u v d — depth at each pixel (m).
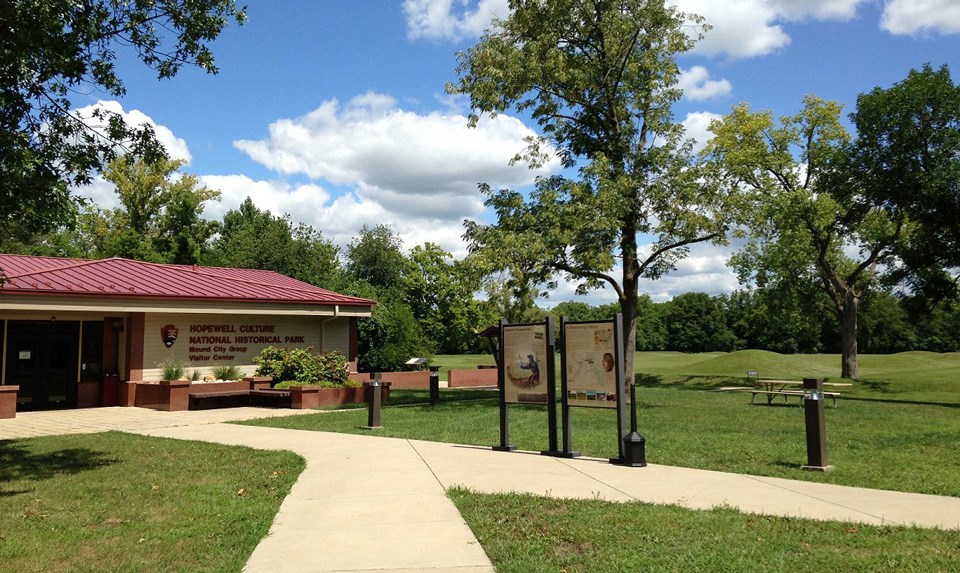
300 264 39.53
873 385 32.06
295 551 5.77
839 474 9.09
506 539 6.02
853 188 28.03
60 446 11.94
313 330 24.38
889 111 26.02
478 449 11.30
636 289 23.33
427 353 39.66
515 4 21.72
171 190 45.69
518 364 11.17
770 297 38.50
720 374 38.94
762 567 5.21
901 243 29.45
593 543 5.88
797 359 48.56
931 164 26.06
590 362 10.34
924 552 5.57
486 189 21.12
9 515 7.09
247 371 22.50
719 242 21.52
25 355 19.31
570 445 10.62
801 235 34.12
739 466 9.67
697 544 5.80
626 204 20.22
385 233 47.88
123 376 20.28
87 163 9.71
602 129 23.36
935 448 11.47
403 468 9.48
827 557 5.45
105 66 9.85
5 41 8.55
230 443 12.20
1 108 8.84
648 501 7.44
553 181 21.19
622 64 22.47
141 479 8.98
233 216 56.91
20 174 8.39
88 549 5.91
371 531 6.34
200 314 21.50
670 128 20.98
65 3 8.93
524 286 20.89
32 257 22.62
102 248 45.19
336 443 12.04
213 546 5.98
